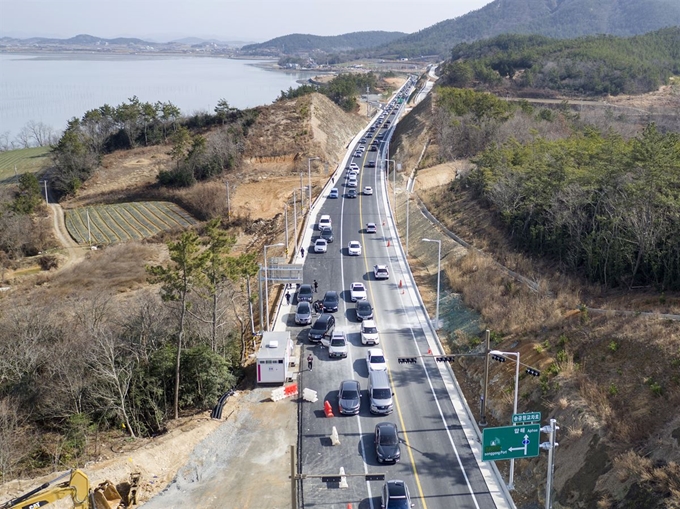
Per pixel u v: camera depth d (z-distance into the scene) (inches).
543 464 1427.2
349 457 1480.1
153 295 2507.4
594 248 2091.5
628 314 1729.8
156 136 6353.3
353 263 2824.8
